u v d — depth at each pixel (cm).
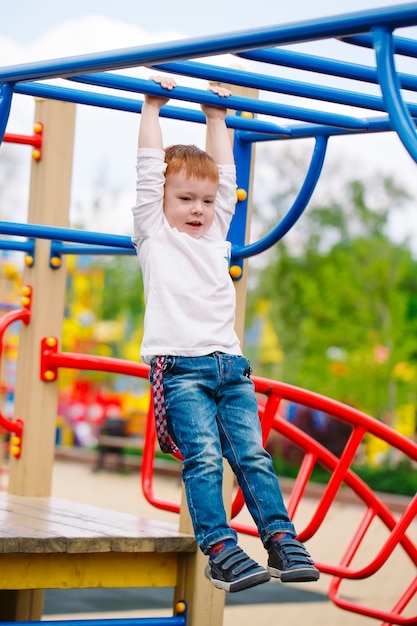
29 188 625
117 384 2706
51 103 615
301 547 363
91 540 447
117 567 470
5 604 611
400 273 2481
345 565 515
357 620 964
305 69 381
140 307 3059
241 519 1570
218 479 371
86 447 2539
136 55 355
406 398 2364
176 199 396
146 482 550
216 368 384
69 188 618
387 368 2373
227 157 421
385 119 453
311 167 469
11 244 605
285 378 2622
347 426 2286
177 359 382
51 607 966
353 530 1525
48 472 608
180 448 377
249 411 387
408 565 1282
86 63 368
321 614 993
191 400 377
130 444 2230
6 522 479
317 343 2511
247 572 357
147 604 1010
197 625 479
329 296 2506
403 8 304
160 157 396
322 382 2467
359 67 389
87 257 2631
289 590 1132
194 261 394
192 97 409
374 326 2473
